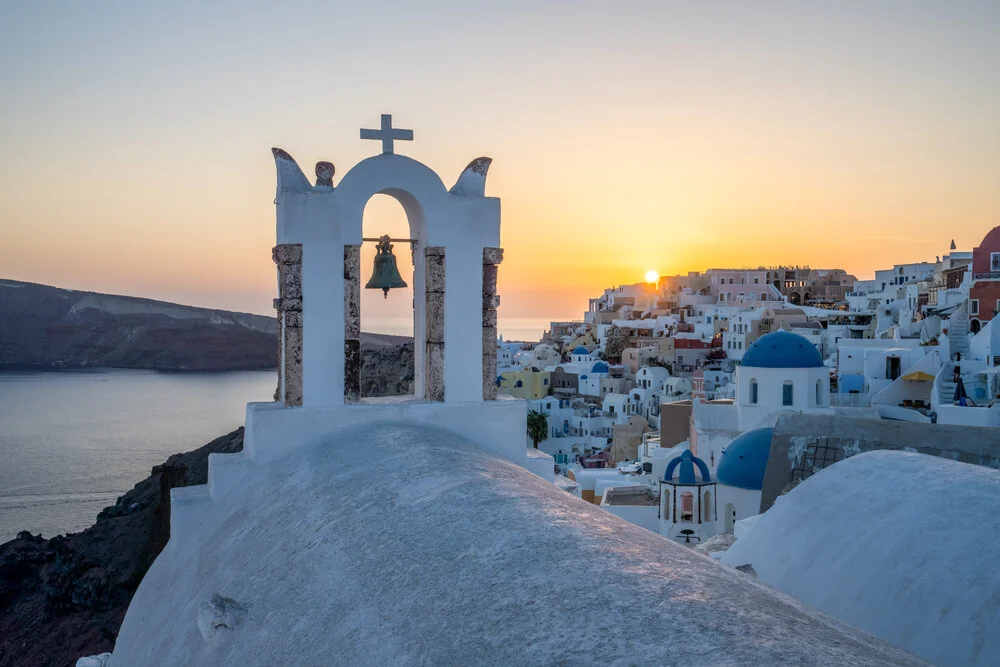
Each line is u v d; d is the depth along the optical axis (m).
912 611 8.01
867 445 21.44
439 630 5.23
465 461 8.69
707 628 4.42
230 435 56.31
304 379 10.87
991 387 52.78
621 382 109.94
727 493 37.06
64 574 48.56
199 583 8.71
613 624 4.61
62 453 118.81
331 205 10.86
